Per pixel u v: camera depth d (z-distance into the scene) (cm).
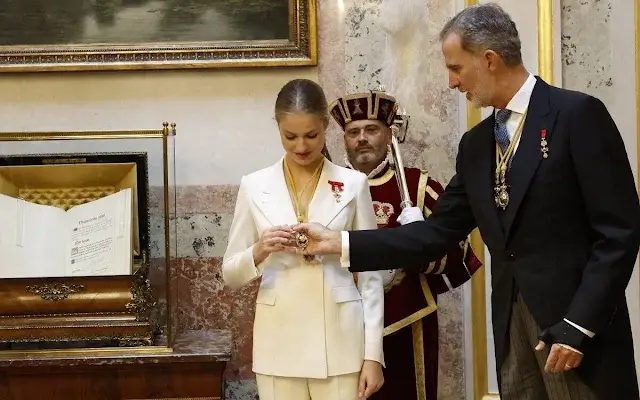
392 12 369
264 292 251
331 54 371
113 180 338
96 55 365
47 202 340
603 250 213
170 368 308
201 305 370
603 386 217
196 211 371
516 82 236
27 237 323
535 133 228
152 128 370
